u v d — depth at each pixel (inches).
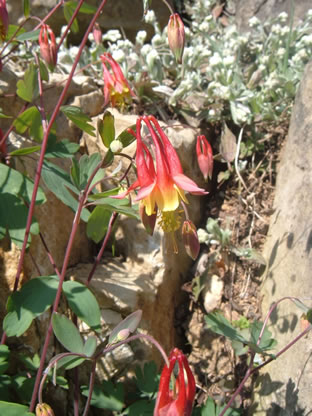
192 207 10.9
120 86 9.0
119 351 9.1
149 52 11.8
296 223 9.4
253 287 10.4
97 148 10.2
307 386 7.5
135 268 9.9
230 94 11.3
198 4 13.8
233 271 10.5
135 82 11.3
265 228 10.8
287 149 10.7
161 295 9.9
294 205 9.7
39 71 8.2
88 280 8.5
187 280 10.8
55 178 8.2
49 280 7.6
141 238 9.9
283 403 8.0
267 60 12.2
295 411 7.6
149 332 9.5
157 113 11.6
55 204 9.3
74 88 10.4
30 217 7.5
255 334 8.3
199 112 11.5
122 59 11.3
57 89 10.2
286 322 8.7
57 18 12.9
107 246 10.2
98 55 12.0
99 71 11.9
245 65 13.0
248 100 11.5
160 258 9.8
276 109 11.8
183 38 7.3
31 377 8.3
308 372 7.6
